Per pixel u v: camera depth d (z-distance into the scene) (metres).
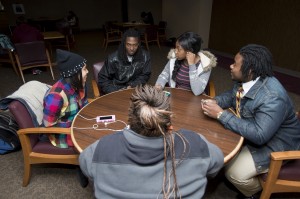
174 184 0.68
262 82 1.25
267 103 1.18
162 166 0.67
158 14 10.05
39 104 1.65
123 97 1.72
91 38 8.22
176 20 7.14
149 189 0.67
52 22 8.30
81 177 1.69
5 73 4.36
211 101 1.45
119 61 2.19
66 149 1.58
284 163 1.33
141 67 2.24
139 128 0.67
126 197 0.67
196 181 0.71
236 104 1.43
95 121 1.37
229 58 5.56
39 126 1.61
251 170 1.33
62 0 9.48
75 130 1.28
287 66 4.66
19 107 1.49
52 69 4.43
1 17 6.48
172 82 2.07
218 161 0.78
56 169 1.94
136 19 9.84
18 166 1.97
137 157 0.66
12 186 1.77
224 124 1.28
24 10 8.88
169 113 0.67
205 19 6.25
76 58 1.41
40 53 3.84
